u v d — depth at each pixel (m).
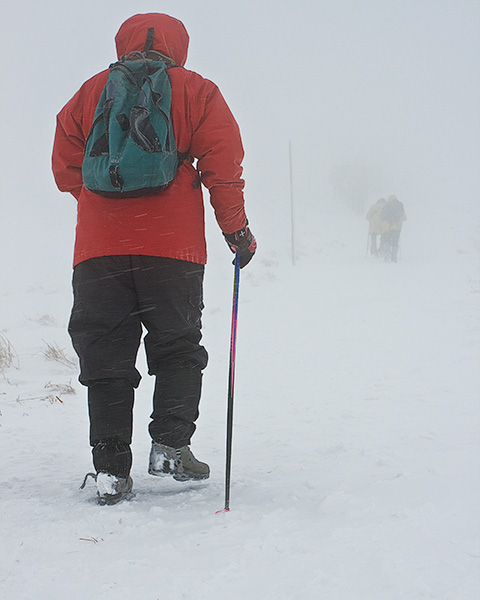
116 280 2.44
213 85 2.49
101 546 1.82
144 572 1.59
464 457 2.65
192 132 2.45
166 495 2.47
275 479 2.66
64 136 2.59
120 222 2.43
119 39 2.66
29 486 2.68
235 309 2.50
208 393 5.25
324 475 2.59
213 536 1.82
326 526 1.85
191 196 2.52
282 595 1.40
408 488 2.24
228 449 2.20
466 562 1.51
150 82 2.38
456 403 3.97
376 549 1.62
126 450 2.42
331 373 5.68
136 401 5.02
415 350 6.44
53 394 5.25
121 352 2.45
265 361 6.70
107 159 2.35
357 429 3.53
